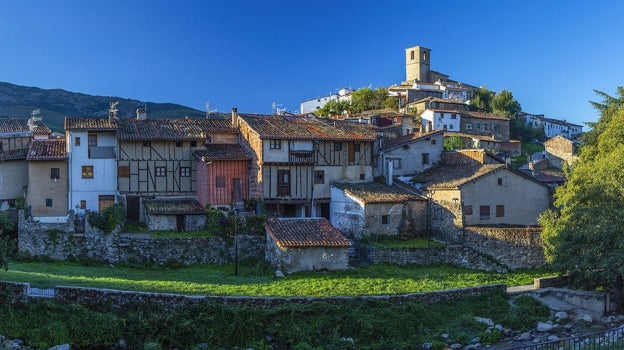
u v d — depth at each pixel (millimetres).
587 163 46062
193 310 31906
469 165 57219
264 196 51406
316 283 38344
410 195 51750
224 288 35844
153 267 43281
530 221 52875
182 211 48219
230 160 52031
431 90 128750
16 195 53406
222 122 58844
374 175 58312
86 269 41375
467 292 37500
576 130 149000
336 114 117688
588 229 38156
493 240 47000
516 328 34656
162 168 53188
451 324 34312
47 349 29484
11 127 59469
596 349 28562
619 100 57344
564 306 38031
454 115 106250
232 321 31609
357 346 31141
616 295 38188
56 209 51438
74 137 51688
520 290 39812
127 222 50562
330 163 54375
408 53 155750
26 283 31781
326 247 42031
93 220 44281
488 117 111000
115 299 32125
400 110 115562
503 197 51875
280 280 39156
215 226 46281
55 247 44125
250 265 44344
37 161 51312
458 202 48969
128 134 52094
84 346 30406
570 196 41719
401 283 39438
